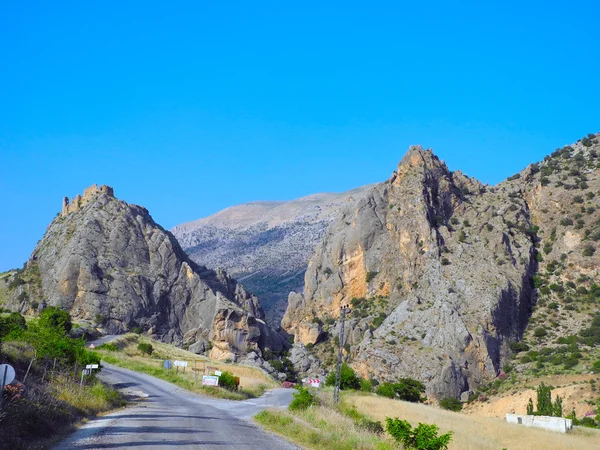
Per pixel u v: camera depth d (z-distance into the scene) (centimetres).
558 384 11188
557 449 5194
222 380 8625
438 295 15038
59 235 19900
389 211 18975
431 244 16812
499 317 14175
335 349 16750
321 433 3744
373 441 3669
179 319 19162
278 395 8919
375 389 12275
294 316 19750
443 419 6725
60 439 2880
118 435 3106
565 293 15638
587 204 17650
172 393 7362
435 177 18938
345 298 18762
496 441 5459
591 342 13275
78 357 6138
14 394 3020
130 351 13050
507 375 13038
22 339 5491
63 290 17925
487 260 15950
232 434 3516
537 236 17488
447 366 12925
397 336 14375
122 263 19162
